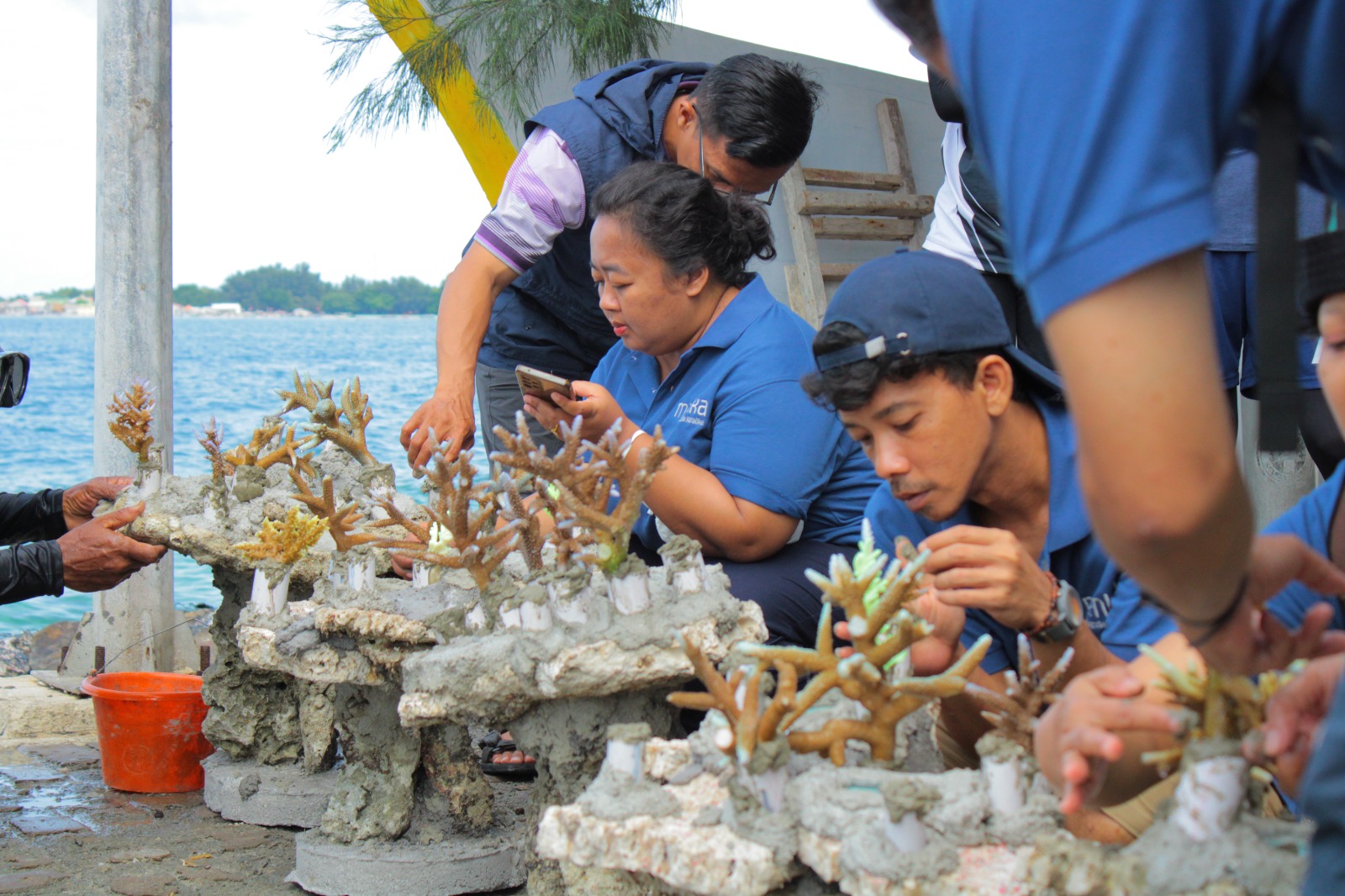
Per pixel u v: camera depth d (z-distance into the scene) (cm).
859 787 147
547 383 237
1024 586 165
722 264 271
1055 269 95
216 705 336
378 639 253
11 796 346
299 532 275
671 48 551
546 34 484
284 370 4356
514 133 511
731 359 268
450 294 329
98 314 476
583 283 368
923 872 134
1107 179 93
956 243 306
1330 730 102
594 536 202
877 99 618
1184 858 125
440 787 274
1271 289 102
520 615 202
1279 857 122
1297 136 101
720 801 159
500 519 291
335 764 338
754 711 151
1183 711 131
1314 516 167
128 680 378
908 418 168
